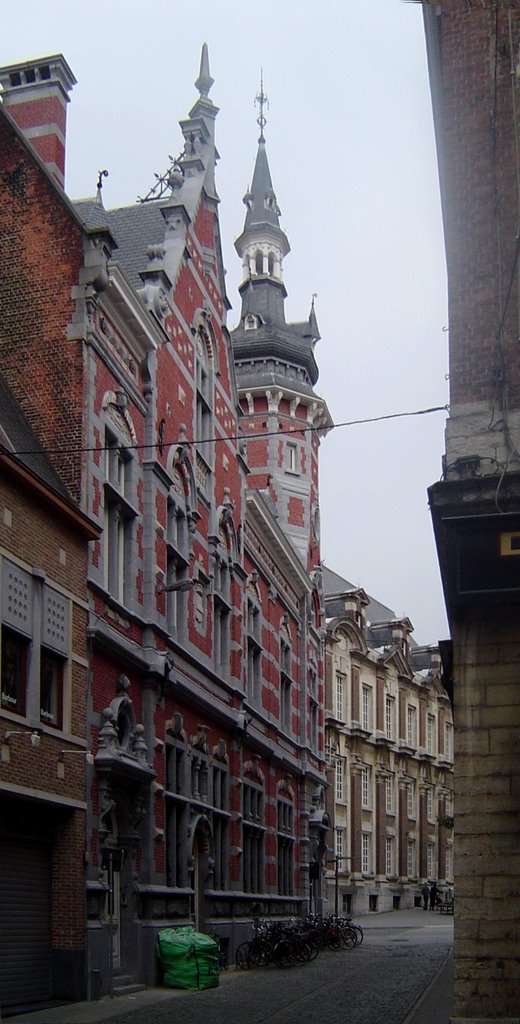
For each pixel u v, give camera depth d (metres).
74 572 21.66
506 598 15.67
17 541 19.48
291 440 59.22
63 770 20.61
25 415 22.92
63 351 23.08
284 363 59.91
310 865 45.56
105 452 24.02
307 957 32.59
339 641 72.25
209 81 34.38
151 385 26.59
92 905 21.53
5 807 18.94
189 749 28.61
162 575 26.62
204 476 31.44
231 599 34.09
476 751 15.84
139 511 25.62
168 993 23.11
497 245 17.38
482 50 17.98
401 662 80.94
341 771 71.44
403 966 31.39
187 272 30.53
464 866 15.55
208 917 29.72
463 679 16.06
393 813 78.25
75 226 23.67
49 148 26.91
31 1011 19.00
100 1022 17.89
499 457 16.58
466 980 15.21
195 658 28.94
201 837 29.58
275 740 40.19
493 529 15.88
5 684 18.88
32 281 23.62
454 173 17.75
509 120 17.70
